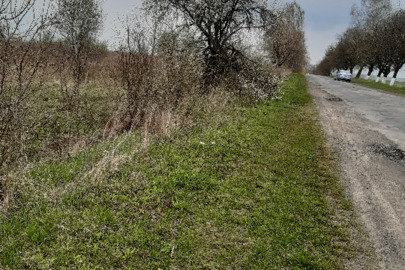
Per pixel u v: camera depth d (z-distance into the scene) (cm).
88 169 513
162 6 1212
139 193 458
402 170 638
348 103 1505
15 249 332
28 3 435
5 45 440
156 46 855
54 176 496
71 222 381
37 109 754
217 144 682
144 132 668
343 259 372
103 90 1059
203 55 1323
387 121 1089
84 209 410
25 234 353
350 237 413
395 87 2677
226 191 497
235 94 1197
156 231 384
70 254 334
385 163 672
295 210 465
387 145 795
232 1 1280
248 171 578
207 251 365
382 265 364
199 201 463
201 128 779
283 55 2553
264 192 509
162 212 423
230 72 1286
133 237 367
